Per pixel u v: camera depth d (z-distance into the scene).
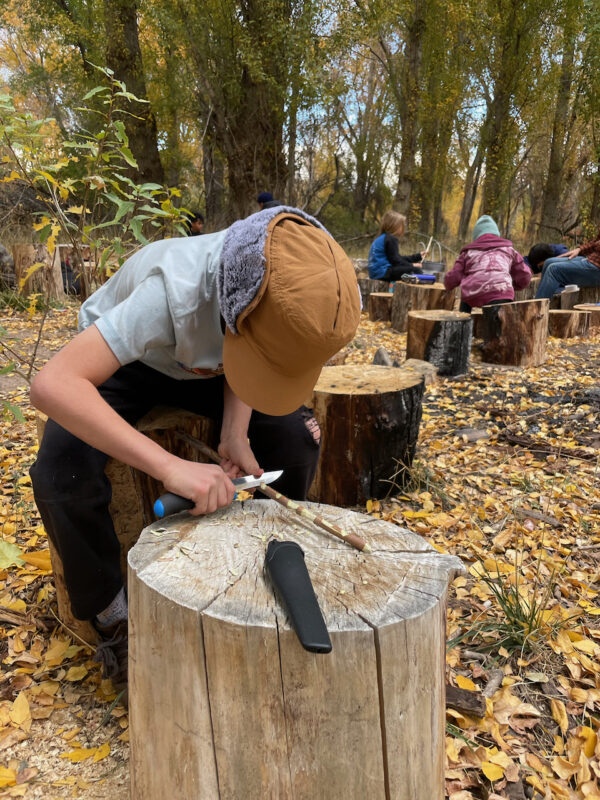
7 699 1.95
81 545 1.78
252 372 1.36
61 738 1.81
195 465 1.54
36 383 1.44
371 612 1.24
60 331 7.16
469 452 4.06
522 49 16.47
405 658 1.23
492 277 6.60
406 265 9.18
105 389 1.92
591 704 2.01
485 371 5.99
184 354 1.64
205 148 16.84
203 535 1.52
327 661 1.18
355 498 3.30
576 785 1.73
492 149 17.91
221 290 1.41
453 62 19.56
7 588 2.49
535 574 2.69
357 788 1.25
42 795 1.62
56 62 17.44
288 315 1.22
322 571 1.39
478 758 1.79
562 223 21.23
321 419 3.16
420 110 18.36
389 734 1.25
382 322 8.53
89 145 2.98
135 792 1.47
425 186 23.09
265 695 1.20
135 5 13.44
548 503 3.27
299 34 11.91
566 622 2.39
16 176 2.96
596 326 7.64
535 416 4.68
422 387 3.41
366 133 26.44
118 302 1.80
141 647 1.35
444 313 6.12
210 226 18.52
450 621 2.39
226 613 1.21
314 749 1.22
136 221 2.94
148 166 14.17
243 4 12.19
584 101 17.06
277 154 13.90
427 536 3.01
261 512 1.66
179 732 1.30
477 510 3.26
